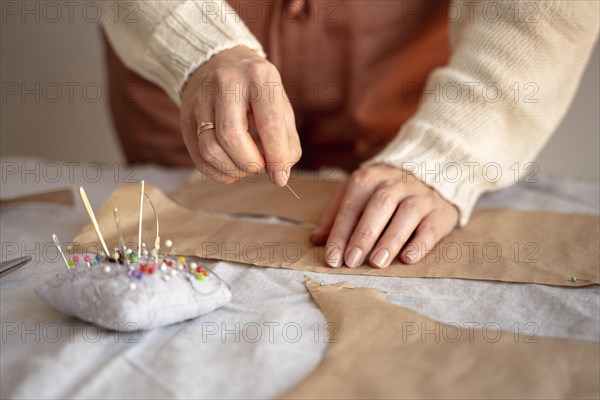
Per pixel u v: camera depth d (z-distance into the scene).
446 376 0.50
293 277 0.71
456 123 0.88
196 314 0.61
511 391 0.49
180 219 0.89
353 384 0.50
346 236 0.78
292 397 0.48
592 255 0.76
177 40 0.87
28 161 1.29
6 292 0.69
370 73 1.15
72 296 0.58
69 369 0.53
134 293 0.57
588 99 1.55
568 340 0.56
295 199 1.00
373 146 1.25
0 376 0.53
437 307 0.65
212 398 0.49
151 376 0.52
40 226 0.91
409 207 0.79
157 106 1.33
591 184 1.09
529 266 0.73
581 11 0.83
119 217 0.86
